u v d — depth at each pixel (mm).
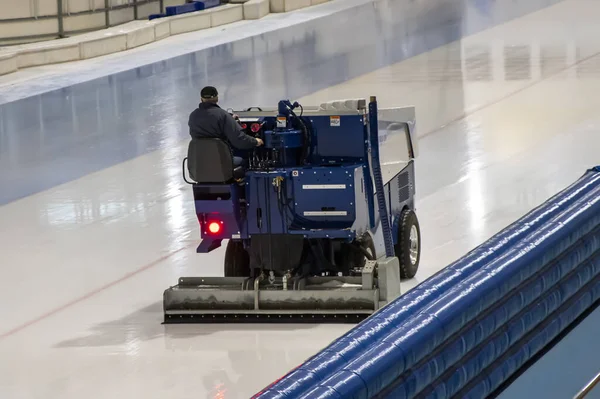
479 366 13680
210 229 17156
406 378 12047
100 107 37469
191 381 14656
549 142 28734
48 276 20547
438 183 25547
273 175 16844
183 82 40875
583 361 15234
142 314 17922
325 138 17391
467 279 14070
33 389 14797
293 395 10516
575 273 17094
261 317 17094
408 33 48250
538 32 46219
